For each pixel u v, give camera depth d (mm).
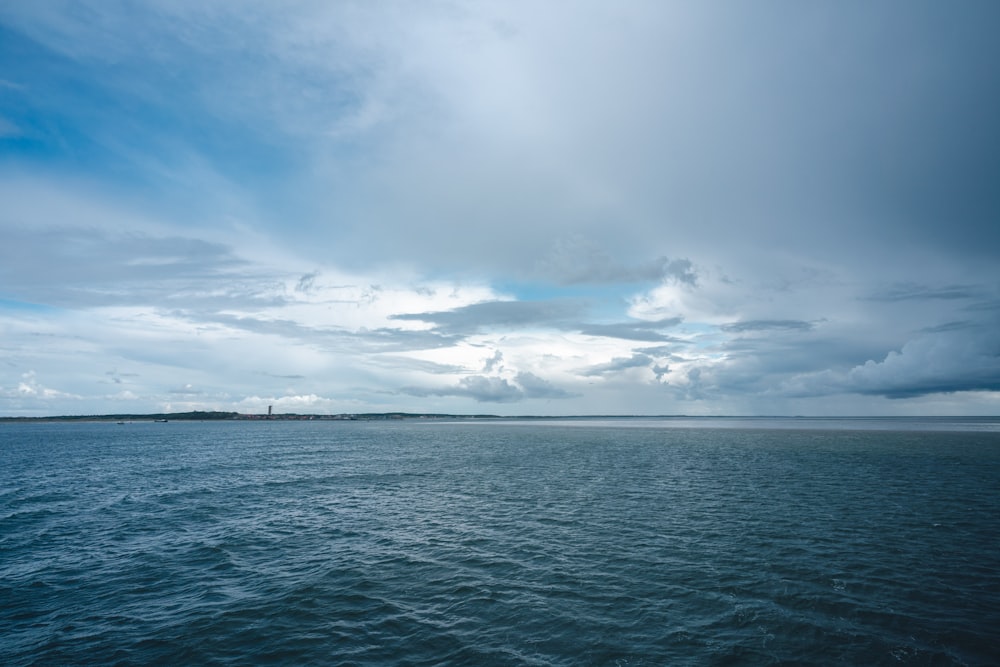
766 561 25406
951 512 36156
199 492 47188
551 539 29828
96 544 29562
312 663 16047
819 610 19625
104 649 17078
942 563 24953
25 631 18469
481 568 24812
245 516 36656
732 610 19688
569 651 16688
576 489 47562
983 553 26531
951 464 65688
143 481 54656
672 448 98062
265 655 16594
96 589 22516
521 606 20250
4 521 35438
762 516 35250
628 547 28062
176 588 22547
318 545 29047
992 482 49938
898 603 20234
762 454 82375
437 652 16703
